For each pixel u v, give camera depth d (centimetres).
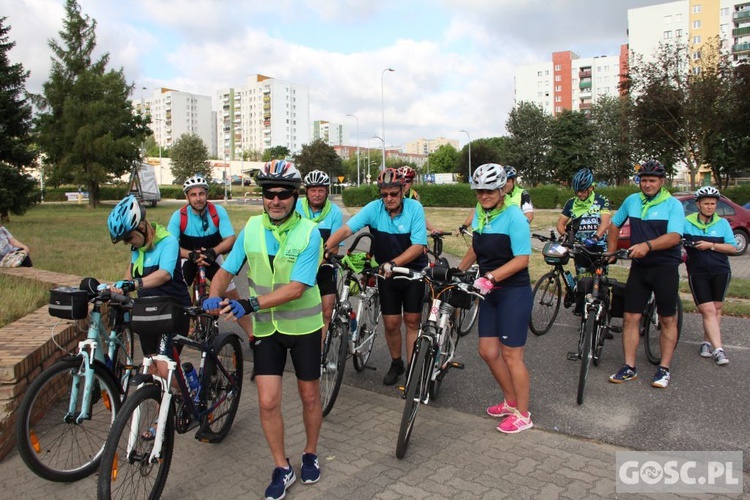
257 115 13625
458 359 580
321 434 405
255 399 477
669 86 2939
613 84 10056
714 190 542
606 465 355
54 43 3775
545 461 361
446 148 10838
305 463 337
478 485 331
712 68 2872
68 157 3753
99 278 901
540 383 504
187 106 13525
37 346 415
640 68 3166
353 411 450
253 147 13850
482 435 402
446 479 339
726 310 720
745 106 2770
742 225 1376
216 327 409
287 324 319
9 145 2206
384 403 468
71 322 491
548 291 664
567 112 5416
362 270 488
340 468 354
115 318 377
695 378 506
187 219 550
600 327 523
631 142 4572
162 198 6650
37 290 641
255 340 324
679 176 6731
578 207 647
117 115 3888
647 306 542
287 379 527
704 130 2889
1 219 2333
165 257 374
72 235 1742
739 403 449
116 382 371
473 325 706
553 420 425
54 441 364
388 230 484
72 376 344
